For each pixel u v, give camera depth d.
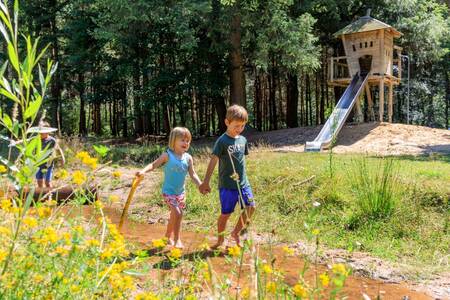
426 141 14.25
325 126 14.89
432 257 5.16
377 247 5.44
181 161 5.16
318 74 28.67
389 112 17.72
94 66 24.12
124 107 26.67
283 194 7.16
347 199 6.69
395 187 6.56
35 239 1.97
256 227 6.19
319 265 4.69
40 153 1.76
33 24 23.91
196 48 19.66
